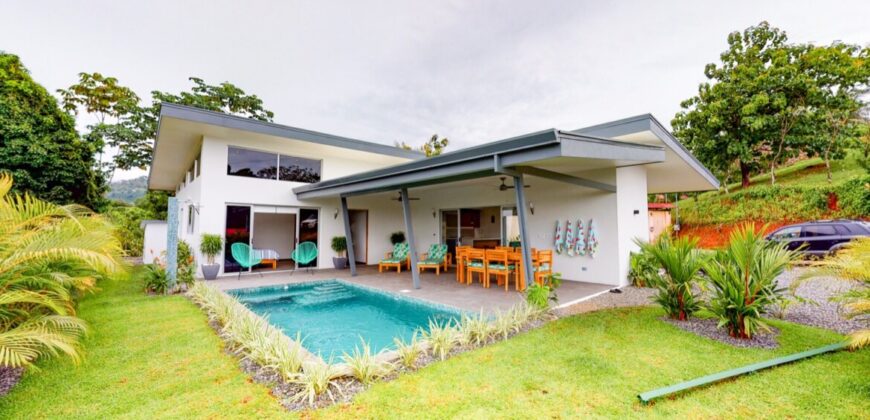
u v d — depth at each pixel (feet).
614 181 26.37
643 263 24.97
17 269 11.35
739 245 13.64
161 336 14.78
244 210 34.58
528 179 32.14
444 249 36.55
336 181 31.40
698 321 16.07
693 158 29.76
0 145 35.91
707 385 9.97
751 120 53.11
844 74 52.60
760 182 65.00
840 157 53.93
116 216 55.98
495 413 8.66
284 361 10.61
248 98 72.28
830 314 17.02
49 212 11.82
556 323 16.25
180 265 27.71
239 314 16.53
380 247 45.39
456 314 20.07
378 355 12.21
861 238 11.87
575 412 8.67
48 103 40.50
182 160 40.88
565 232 29.40
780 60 54.24
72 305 15.02
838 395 9.26
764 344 13.10
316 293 27.66
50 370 11.25
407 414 8.64
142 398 9.50
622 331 14.96
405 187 27.14
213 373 11.08
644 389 9.79
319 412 8.78
